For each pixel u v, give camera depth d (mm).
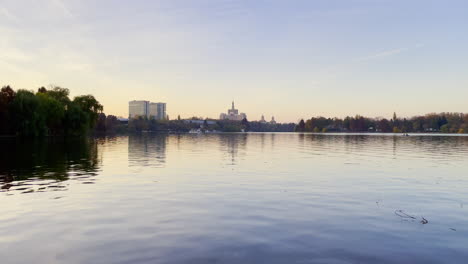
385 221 13633
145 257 9898
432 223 13352
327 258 9883
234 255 10062
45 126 94438
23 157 39906
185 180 23859
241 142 97250
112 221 13484
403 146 72375
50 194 18688
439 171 29234
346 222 13484
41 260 9719
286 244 10984
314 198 17938
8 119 87188
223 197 18109
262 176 26000
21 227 12680
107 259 9766
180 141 101688
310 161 38438
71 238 11500
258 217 14172
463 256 10023
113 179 24203
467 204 16609
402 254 10188
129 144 76688
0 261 9641
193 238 11523
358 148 65188
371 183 22797
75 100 123562
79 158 40094
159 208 15602
